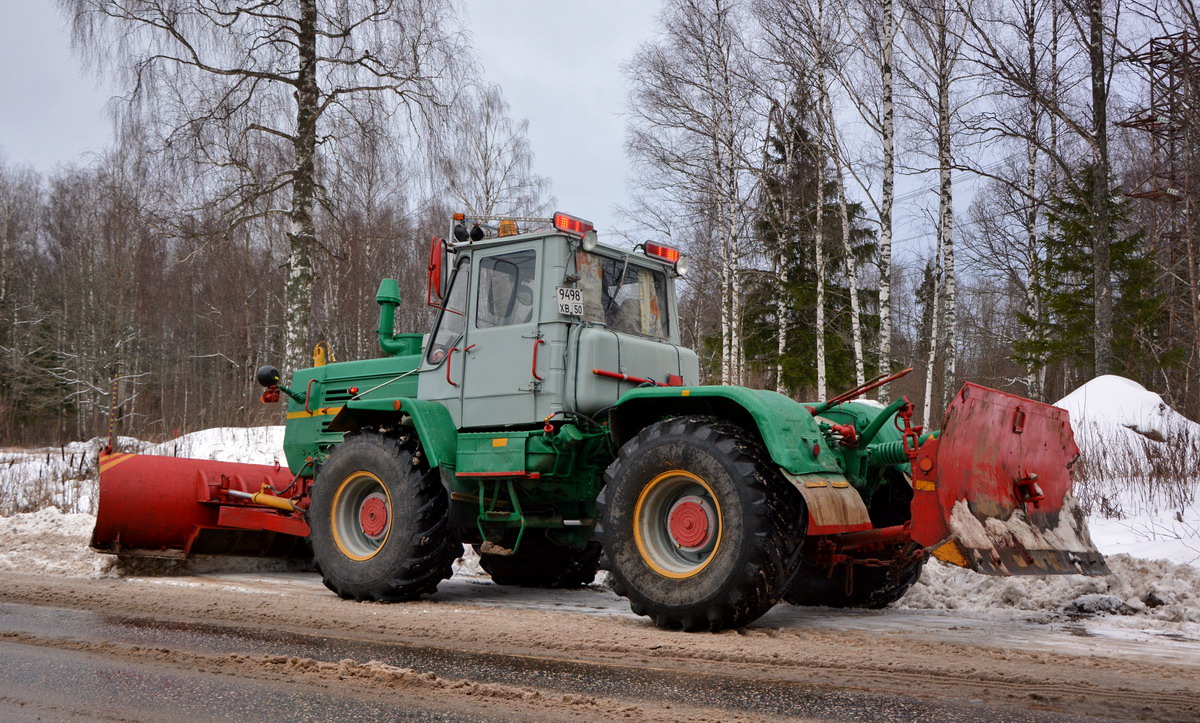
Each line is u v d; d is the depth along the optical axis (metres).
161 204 15.38
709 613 4.46
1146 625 4.79
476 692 3.27
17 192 40.16
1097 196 15.55
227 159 15.09
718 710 3.03
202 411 21.88
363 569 5.72
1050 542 4.78
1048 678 3.50
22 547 7.79
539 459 5.37
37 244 38.91
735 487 4.47
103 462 6.80
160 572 6.99
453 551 5.78
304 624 4.75
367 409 6.01
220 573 7.19
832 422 5.79
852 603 5.77
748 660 3.83
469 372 5.80
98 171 30.16
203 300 31.50
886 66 15.68
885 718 2.95
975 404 4.52
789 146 19.00
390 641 4.29
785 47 17.38
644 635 4.37
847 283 22.44
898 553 5.20
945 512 4.30
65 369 29.84
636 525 4.80
